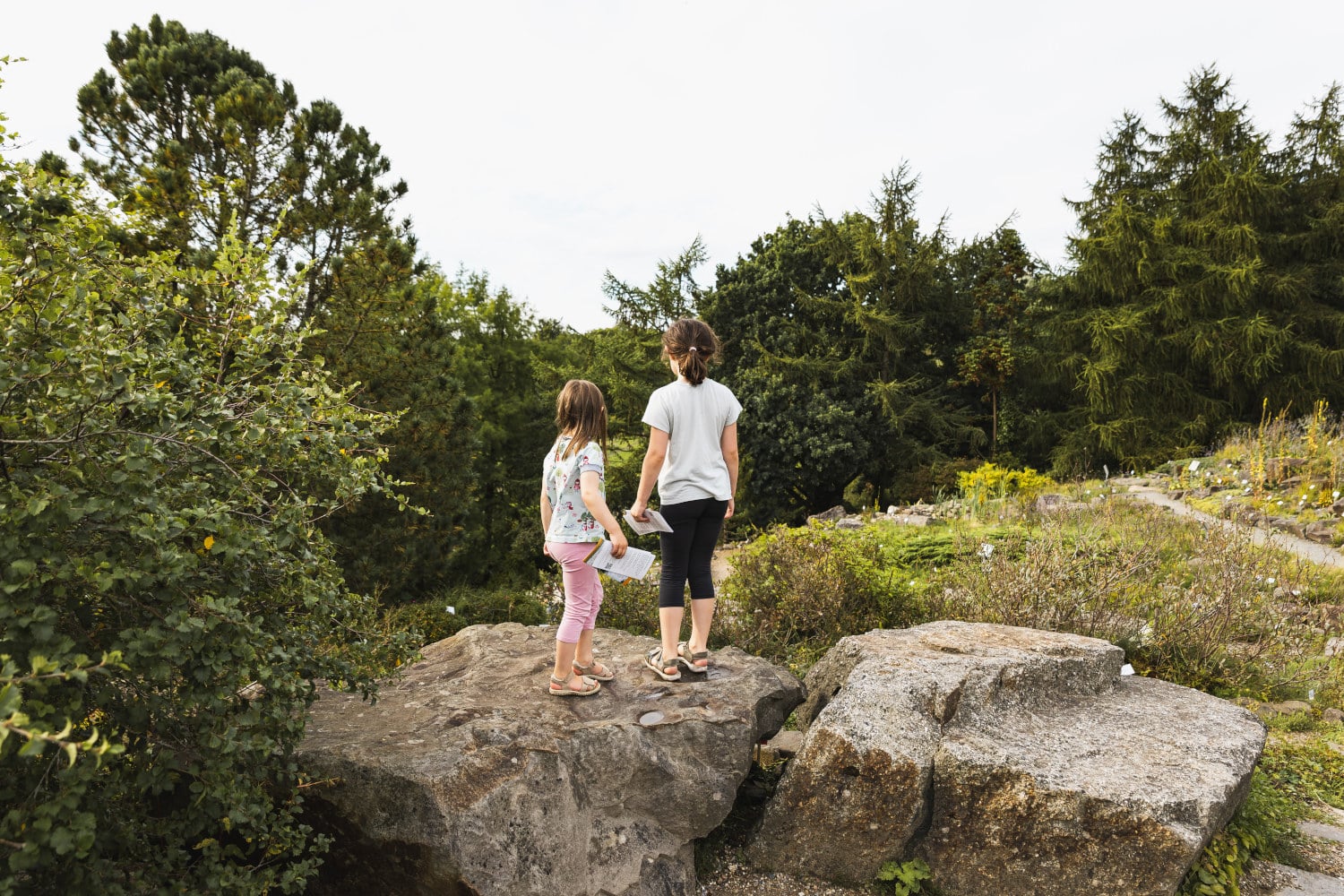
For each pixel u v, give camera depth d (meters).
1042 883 3.06
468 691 3.72
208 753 2.25
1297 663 6.16
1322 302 22.83
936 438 24.53
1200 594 6.44
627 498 24.20
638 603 6.57
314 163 12.70
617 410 27.09
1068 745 3.45
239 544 2.29
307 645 2.84
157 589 2.19
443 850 2.65
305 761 2.90
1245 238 21.91
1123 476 20.64
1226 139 24.69
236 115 11.85
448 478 13.62
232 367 2.73
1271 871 3.45
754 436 23.12
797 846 3.40
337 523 11.92
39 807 1.78
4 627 1.97
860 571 6.67
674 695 3.73
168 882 2.36
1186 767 3.27
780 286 25.17
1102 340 22.94
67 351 2.09
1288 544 10.04
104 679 2.23
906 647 4.12
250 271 2.73
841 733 3.38
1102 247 23.64
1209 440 21.86
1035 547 6.91
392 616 7.27
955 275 26.05
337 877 2.85
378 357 11.91
